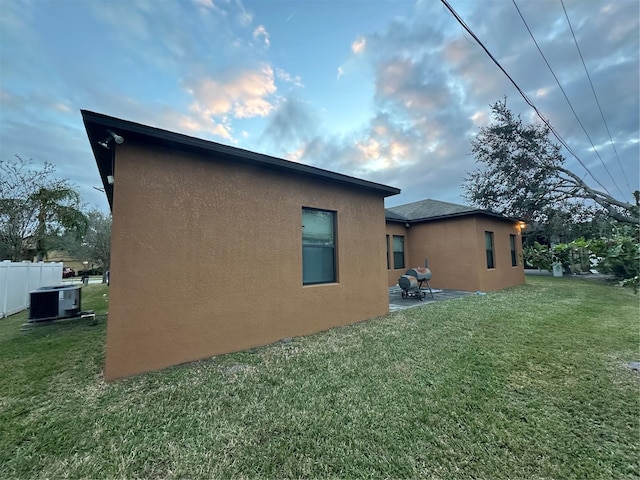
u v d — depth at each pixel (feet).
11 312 25.46
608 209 46.03
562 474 6.32
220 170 13.76
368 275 20.51
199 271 12.87
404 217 39.22
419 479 6.21
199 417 8.41
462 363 12.10
